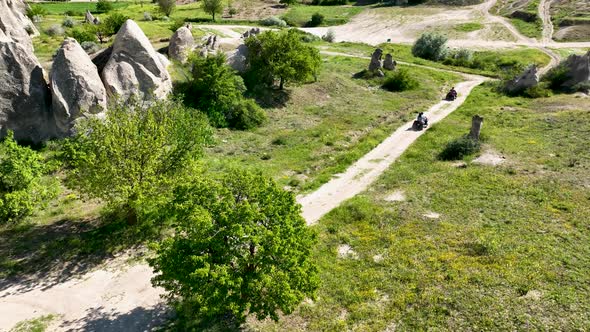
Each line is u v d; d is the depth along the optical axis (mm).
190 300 17094
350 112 43719
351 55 69750
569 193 23969
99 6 94938
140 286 18328
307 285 14766
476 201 23922
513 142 32781
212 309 13617
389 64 58938
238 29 82938
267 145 35031
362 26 101625
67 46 31203
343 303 16844
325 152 33812
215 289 13680
